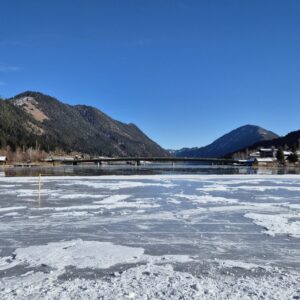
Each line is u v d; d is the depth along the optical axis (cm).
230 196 3659
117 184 5091
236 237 1859
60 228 2081
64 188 4475
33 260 1454
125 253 1553
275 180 6159
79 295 1059
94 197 3525
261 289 1107
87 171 11169
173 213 2584
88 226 2136
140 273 1281
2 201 3234
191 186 4831
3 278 1245
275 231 1992
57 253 1552
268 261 1453
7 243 1742
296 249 1630
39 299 1033
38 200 3303
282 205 2989
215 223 2223
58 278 1245
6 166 16788
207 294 1064
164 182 5578
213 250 1616
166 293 1073
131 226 2134
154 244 1722
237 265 1394
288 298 1033
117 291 1091
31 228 2083
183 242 1758
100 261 1440
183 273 1288
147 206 2922
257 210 2731
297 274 1285
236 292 1080
